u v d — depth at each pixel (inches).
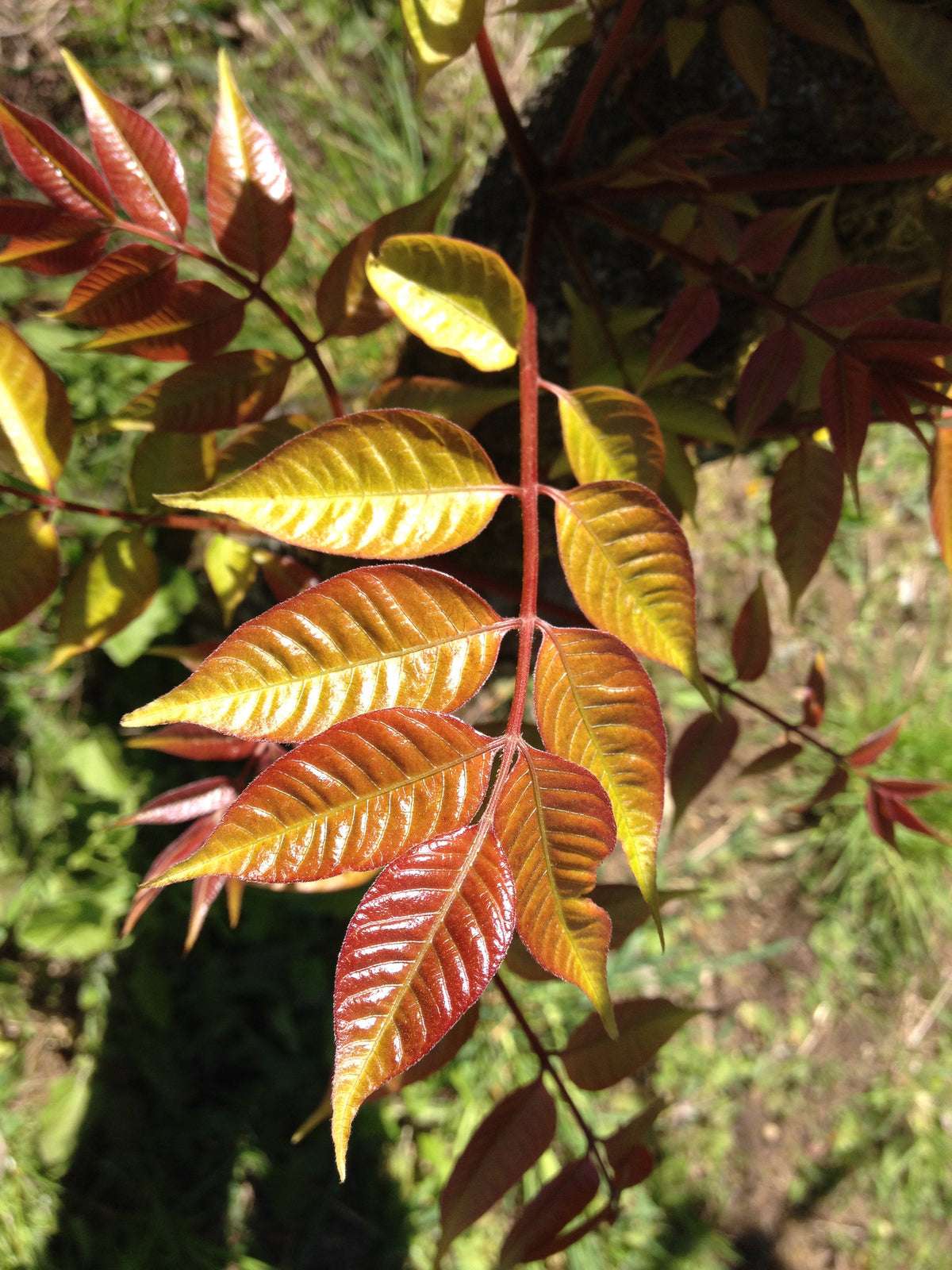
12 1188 30.4
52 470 13.6
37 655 32.2
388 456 8.9
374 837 7.7
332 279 13.3
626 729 8.5
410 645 8.3
